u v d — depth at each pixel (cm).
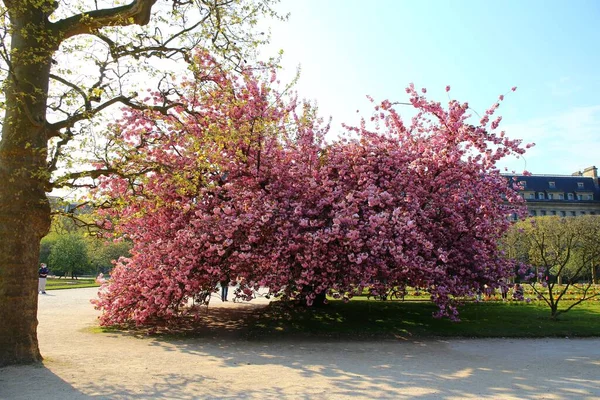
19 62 887
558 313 1567
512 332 1348
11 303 852
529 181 8494
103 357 958
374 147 1491
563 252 2702
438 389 732
